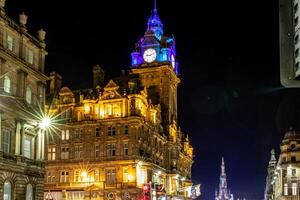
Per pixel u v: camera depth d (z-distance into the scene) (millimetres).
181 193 118125
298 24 4230
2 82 46812
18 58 49812
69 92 94812
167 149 112438
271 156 196375
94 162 89750
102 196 87438
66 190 89438
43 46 57469
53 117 89812
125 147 89188
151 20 122000
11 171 46812
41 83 55875
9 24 49219
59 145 92688
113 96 91875
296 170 117312
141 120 90562
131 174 87438
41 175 53562
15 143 48438
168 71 112125
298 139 120188
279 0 4371
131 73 114312
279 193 124500
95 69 100375
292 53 4312
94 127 91875
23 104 50656
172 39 119750
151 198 81188
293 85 4352
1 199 44688
